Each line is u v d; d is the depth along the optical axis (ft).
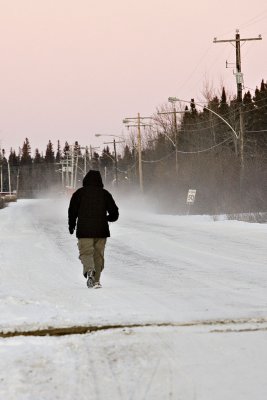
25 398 34.14
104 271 99.86
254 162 316.40
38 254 130.31
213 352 43.47
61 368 40.01
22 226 232.94
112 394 34.78
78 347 45.37
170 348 44.68
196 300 65.26
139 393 34.83
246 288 75.56
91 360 41.86
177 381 36.96
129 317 54.60
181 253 127.03
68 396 34.50
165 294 70.59
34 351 44.32
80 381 37.27
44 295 69.82
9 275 94.22
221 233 180.86
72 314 56.18
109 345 45.70
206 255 121.80
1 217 322.34
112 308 59.62
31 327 50.72
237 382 36.63
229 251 128.77
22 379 37.65
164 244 148.66
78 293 71.87
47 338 48.42
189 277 88.74
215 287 77.05
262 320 53.26
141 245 146.92
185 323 52.39
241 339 47.03
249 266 101.50
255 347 44.65
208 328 50.62
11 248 143.84
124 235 177.47
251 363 40.65
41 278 91.20
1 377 38.04
